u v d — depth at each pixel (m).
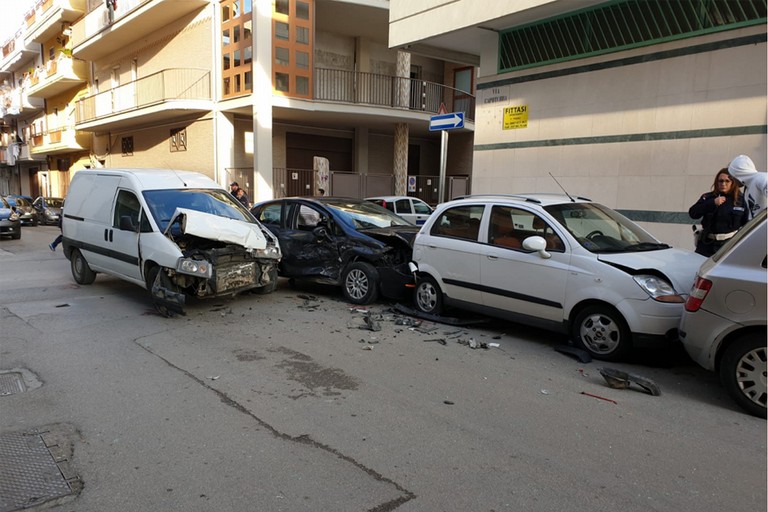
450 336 6.41
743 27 7.75
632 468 3.44
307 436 3.86
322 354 5.72
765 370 4.13
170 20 21.09
